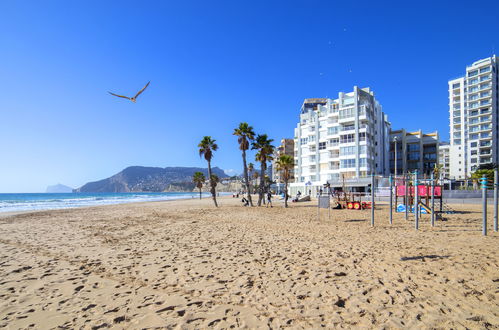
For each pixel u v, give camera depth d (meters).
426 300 5.02
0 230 15.57
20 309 4.95
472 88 79.12
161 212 27.55
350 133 54.84
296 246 9.87
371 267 7.07
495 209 12.89
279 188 100.38
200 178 80.12
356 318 4.40
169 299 5.30
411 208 22.73
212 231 13.95
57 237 12.80
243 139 37.44
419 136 68.69
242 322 4.35
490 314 4.48
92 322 4.43
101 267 7.55
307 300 5.13
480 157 76.06
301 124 69.50
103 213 27.03
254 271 6.95
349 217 20.28
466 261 7.45
